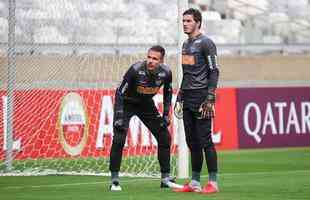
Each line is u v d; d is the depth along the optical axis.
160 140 30.45
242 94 56.72
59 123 44.81
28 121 43.59
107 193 28.58
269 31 73.31
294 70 67.56
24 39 44.50
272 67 66.50
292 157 50.25
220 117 55.59
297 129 59.00
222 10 74.00
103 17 60.56
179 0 35.72
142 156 44.66
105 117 46.75
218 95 55.53
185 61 28.41
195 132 28.56
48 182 34.56
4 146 41.75
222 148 55.66
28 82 43.91
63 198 27.02
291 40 73.31
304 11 76.00
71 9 46.84
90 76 46.94
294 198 26.53
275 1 76.12
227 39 71.00
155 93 29.72
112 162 29.61
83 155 45.69
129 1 63.16
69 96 45.44
